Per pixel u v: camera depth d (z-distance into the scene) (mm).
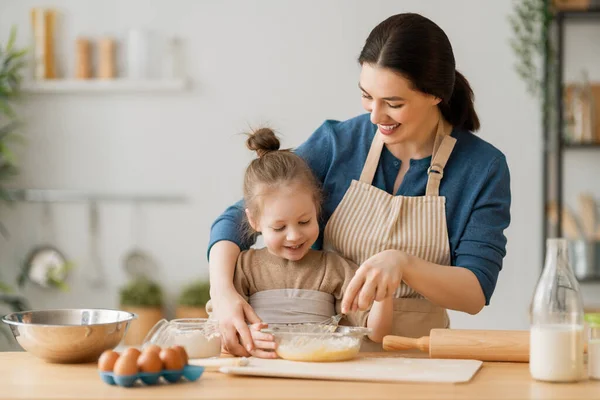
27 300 4625
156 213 4562
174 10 4520
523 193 4316
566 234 4320
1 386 1441
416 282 1716
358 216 1981
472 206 1920
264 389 1418
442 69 1734
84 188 4594
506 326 4305
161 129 4547
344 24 4422
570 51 4430
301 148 2092
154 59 4496
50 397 1353
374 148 2010
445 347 1703
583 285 4395
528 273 4312
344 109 4438
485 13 4320
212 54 4496
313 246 2068
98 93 4570
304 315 1910
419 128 1931
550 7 4301
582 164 4434
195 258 4539
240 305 1755
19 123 4605
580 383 1494
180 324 1698
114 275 4586
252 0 4465
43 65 4523
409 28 1710
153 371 1433
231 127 4496
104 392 1392
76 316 1781
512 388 1442
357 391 1404
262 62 4469
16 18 4605
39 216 4625
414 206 1946
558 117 4207
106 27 4566
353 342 1673
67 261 4609
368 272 1630
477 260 1854
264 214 1873
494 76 4320
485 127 4328
